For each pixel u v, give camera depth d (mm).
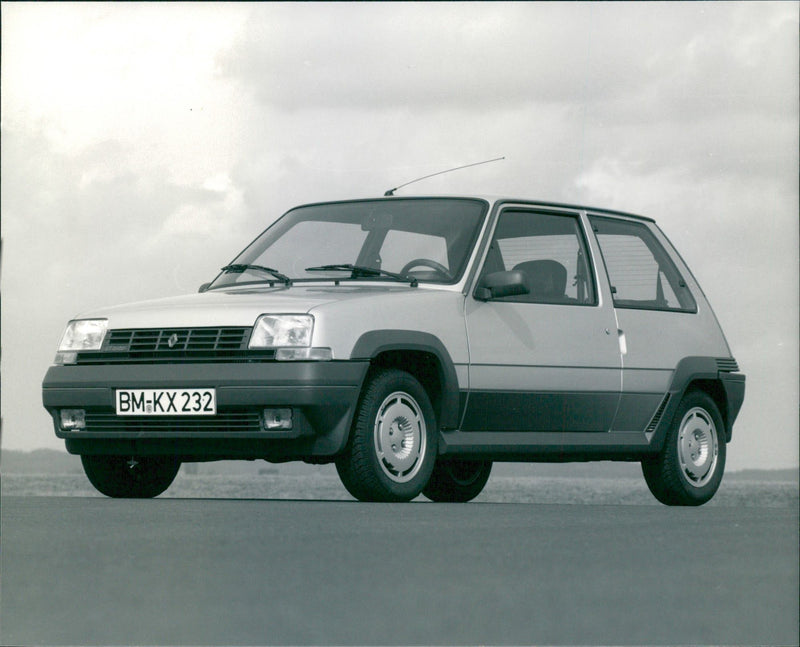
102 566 3834
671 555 4070
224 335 7277
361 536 4668
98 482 8094
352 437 7211
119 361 7547
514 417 8023
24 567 3836
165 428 7375
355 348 7156
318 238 8398
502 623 2881
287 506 6430
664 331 8977
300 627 2846
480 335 7812
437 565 3807
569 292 8469
